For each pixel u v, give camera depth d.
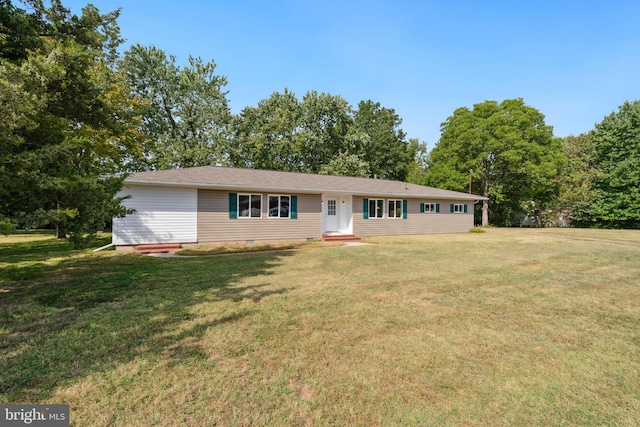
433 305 4.99
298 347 3.46
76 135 6.11
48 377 2.79
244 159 30.59
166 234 12.18
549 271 7.69
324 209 16.55
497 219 32.22
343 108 32.62
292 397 2.57
